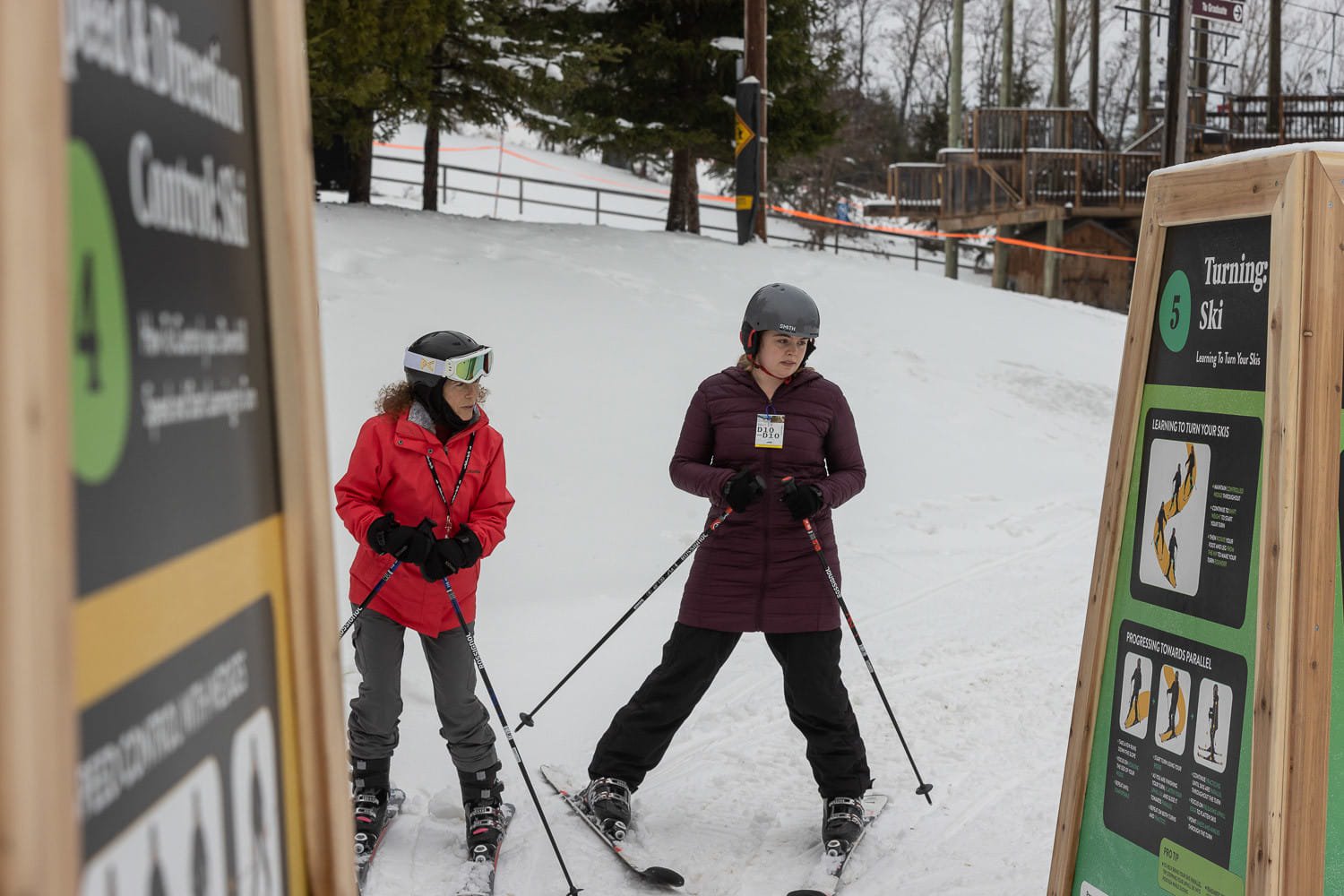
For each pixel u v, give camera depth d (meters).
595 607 6.29
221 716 1.05
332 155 14.47
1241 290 2.58
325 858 1.28
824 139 16.78
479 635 5.77
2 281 0.68
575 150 16.02
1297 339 2.41
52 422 0.71
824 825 3.83
